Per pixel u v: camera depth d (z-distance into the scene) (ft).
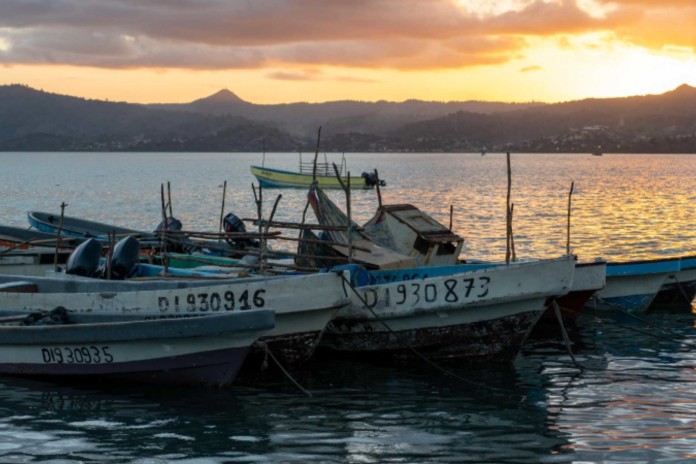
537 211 190.49
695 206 206.08
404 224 70.38
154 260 77.00
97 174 468.75
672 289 79.61
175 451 40.73
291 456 40.19
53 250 80.33
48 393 50.14
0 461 39.34
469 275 55.88
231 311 49.32
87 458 39.78
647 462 39.47
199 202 234.17
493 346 57.62
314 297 53.72
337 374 55.42
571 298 69.26
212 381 50.44
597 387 52.26
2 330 52.34
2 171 515.50
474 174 472.03
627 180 376.48
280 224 65.67
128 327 49.39
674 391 51.31
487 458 40.09
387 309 57.16
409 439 42.63
